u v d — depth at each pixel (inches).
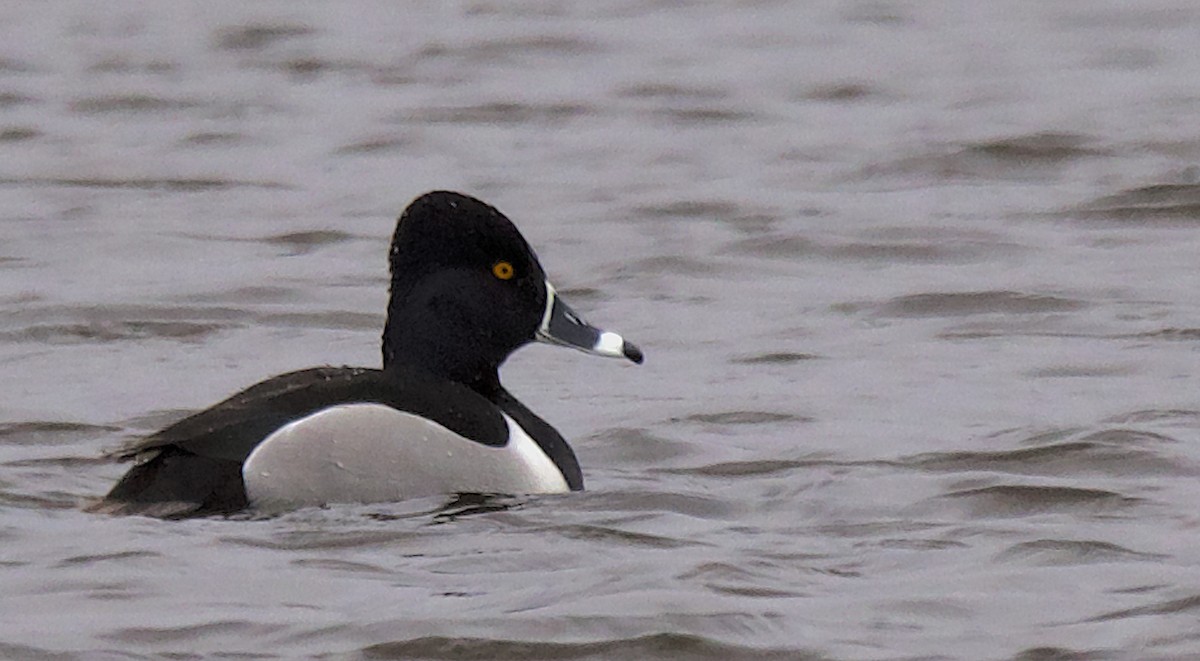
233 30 1240.2
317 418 426.6
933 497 462.0
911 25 1269.7
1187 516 444.5
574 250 772.6
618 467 496.7
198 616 365.4
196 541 402.0
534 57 1176.8
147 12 1299.2
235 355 618.5
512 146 970.1
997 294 690.8
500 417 449.1
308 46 1198.9
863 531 431.8
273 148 962.1
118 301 676.1
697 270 740.7
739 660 351.9
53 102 1058.7
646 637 358.0
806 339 642.2
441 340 458.3
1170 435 514.3
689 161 933.2
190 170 915.4
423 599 374.6
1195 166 896.3
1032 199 852.0
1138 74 1111.6
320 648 352.8
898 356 618.5
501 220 463.8
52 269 730.2
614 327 661.9
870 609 376.5
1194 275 720.3
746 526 435.8
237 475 417.7
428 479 431.5
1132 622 369.7
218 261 745.6
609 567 395.5
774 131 995.9
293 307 677.3
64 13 1295.5
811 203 847.7
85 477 470.0
